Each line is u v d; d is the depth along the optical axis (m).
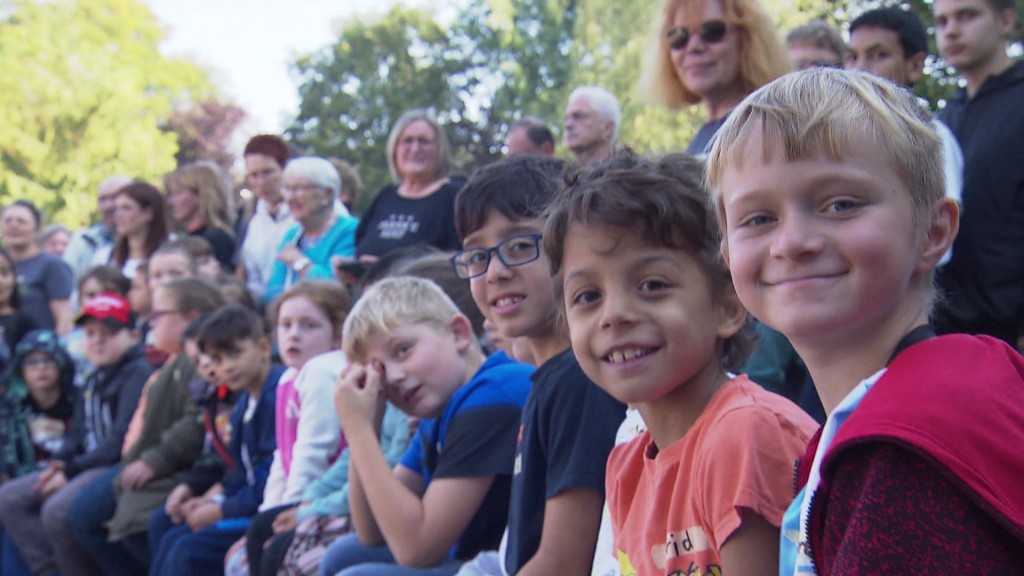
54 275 6.92
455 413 2.51
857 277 1.00
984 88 3.16
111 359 4.88
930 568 0.86
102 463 4.67
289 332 3.68
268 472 3.71
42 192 25.88
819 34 3.58
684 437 1.49
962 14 3.15
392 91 22.39
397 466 2.80
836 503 0.94
